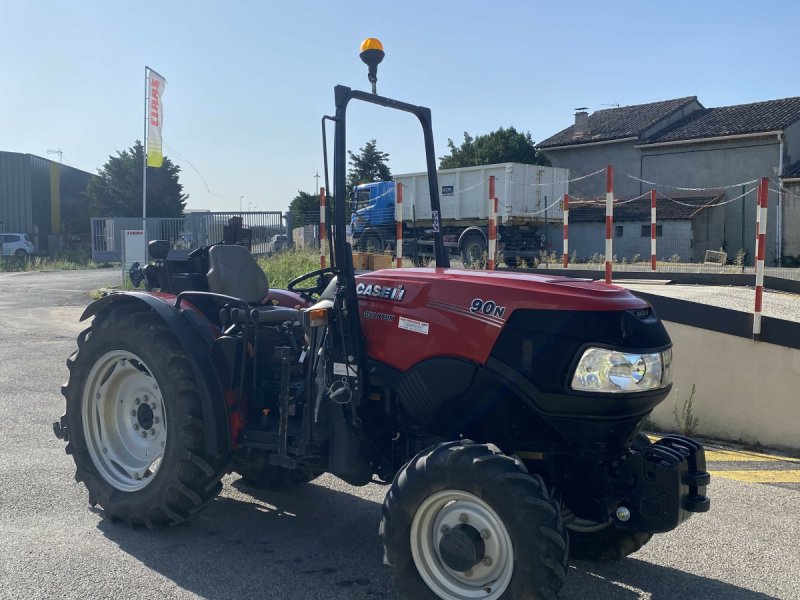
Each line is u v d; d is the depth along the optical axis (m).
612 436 3.36
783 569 3.97
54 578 3.67
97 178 48.88
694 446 3.48
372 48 4.04
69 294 18.73
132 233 19.33
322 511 4.74
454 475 3.14
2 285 21.66
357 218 22.77
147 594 3.52
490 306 3.49
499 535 3.12
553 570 2.96
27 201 45.41
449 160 44.31
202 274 5.16
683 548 4.24
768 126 28.56
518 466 3.10
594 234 30.27
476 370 3.47
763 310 9.24
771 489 5.30
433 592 3.25
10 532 4.25
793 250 27.77
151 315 4.45
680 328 6.74
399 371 3.70
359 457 3.78
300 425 4.14
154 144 19.31
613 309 3.34
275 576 3.76
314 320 3.73
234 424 4.20
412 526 3.27
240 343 4.27
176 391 4.15
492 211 9.85
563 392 3.30
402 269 4.08
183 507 4.18
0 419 6.65
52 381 8.28
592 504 3.51
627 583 3.79
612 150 32.78
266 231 20.09
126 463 4.58
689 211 28.12
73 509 4.63
